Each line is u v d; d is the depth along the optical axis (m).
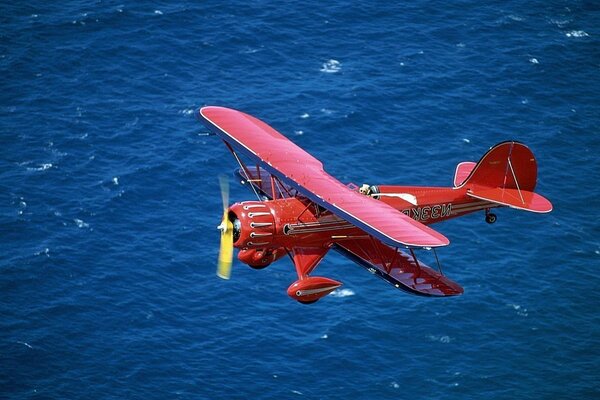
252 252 186.88
